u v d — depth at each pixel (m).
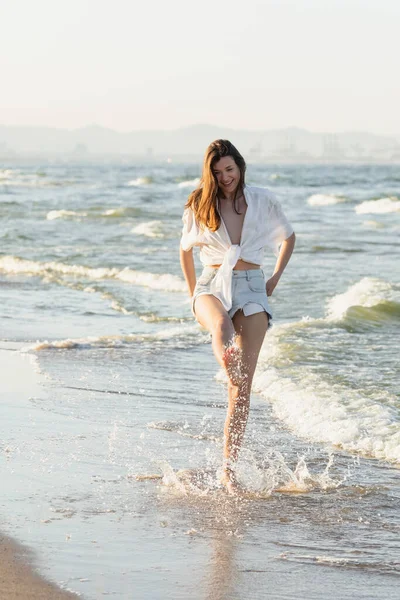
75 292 14.37
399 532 4.19
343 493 4.79
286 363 8.23
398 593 3.46
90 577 3.53
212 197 4.76
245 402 4.90
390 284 13.08
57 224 27.05
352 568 3.73
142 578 3.55
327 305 12.07
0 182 65.12
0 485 4.73
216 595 3.41
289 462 5.34
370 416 6.18
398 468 5.23
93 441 5.69
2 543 3.88
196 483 4.91
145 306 12.69
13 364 8.45
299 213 33.16
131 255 18.73
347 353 8.71
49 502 4.49
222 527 4.23
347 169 132.00
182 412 6.59
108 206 35.28
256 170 124.69
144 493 4.70
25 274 16.75
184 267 5.12
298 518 4.38
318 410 6.39
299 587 3.51
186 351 9.30
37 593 3.35
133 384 7.60
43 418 6.27
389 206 34.28
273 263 17.19
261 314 4.86
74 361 8.65
